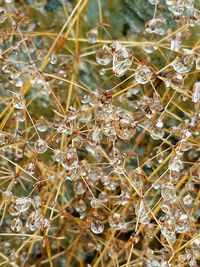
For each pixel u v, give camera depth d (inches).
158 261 8.8
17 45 8.7
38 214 8.5
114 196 8.8
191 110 9.1
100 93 8.4
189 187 8.6
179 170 8.7
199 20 8.6
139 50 9.1
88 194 9.1
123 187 8.6
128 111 8.9
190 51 8.2
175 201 8.4
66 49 9.2
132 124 8.4
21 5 9.2
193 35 9.0
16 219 8.5
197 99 8.4
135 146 8.9
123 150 9.2
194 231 8.5
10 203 9.1
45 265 9.2
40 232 9.2
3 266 9.2
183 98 8.7
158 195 9.1
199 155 9.1
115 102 9.1
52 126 8.9
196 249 8.4
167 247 8.6
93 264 9.1
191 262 8.4
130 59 8.3
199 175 8.6
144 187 8.9
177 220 8.3
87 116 8.6
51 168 8.7
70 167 8.3
